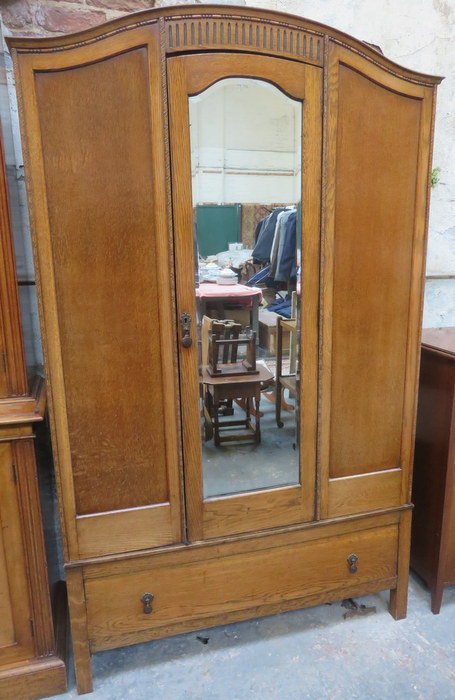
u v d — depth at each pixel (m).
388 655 1.45
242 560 1.39
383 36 1.79
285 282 1.28
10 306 1.16
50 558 1.45
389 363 1.42
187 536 1.33
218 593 1.39
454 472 1.55
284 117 1.19
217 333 1.26
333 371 1.36
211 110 1.14
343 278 1.32
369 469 1.47
